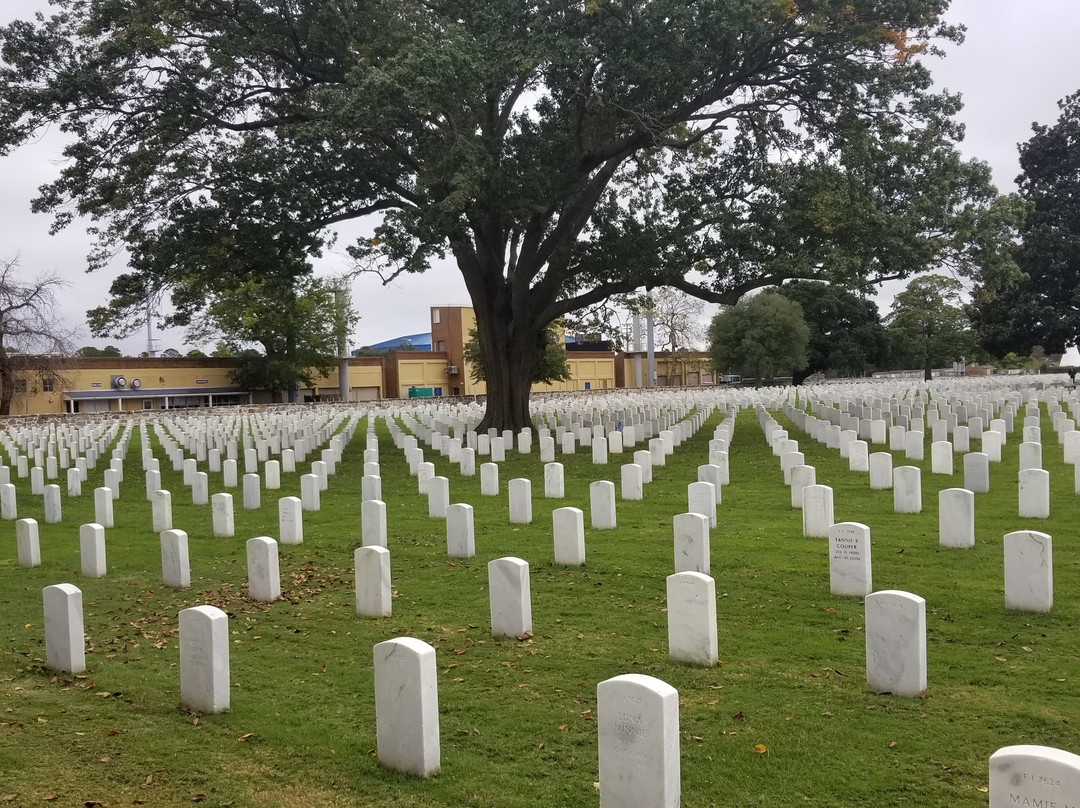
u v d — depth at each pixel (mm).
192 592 11203
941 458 17234
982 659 7305
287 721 6691
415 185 26703
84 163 25141
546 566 11453
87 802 5457
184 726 6676
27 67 24016
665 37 22938
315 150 23938
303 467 24344
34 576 12406
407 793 5465
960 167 24141
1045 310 43906
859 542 9281
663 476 19531
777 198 26500
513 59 22016
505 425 30062
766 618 8789
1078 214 44969
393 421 38688
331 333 68188
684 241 26344
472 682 7375
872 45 23594
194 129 25406
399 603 10094
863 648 7770
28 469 25047
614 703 5031
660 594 9930
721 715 6398
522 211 24109
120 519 17000
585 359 87125
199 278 27375
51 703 7273
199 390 66375
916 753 5641
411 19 24531
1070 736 5801
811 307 76250
